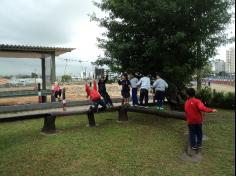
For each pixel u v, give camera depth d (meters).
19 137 10.51
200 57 14.91
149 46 14.13
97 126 12.13
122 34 15.48
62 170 7.25
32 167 7.48
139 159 7.94
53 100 21.42
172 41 13.64
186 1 13.66
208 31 14.31
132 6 14.38
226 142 9.63
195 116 8.55
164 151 8.60
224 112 16.56
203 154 8.41
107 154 8.31
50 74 21.61
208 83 33.69
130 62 15.35
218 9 14.17
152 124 12.51
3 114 17.05
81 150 8.66
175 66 14.18
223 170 7.23
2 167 7.52
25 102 22.22
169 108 16.55
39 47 19.77
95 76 16.30
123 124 12.51
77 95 30.14
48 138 10.16
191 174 6.99
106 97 15.74
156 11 13.77
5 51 19.61
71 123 12.95
